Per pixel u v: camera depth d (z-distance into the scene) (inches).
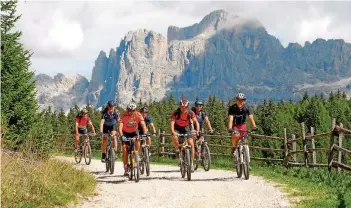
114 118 673.6
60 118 3142.2
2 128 499.5
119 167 761.0
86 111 807.1
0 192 351.3
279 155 1449.3
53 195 393.7
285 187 491.2
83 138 804.0
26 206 353.4
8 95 647.1
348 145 2982.3
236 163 581.3
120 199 441.4
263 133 3969.0
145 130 568.1
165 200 433.1
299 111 5354.3
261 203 406.3
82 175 511.5
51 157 523.2
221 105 4886.8
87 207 397.4
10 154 447.8
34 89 690.2
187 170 567.8
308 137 670.5
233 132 569.6
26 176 408.8
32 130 637.9
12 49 676.7
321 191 455.5
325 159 2445.9
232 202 415.2
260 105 5029.5
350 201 391.2
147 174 614.2
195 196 450.0
